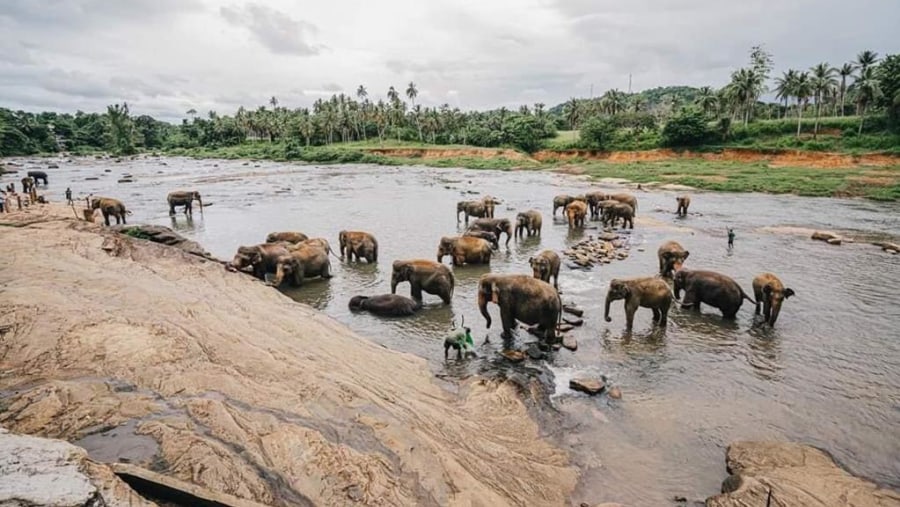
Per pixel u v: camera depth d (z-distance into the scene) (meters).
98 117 148.00
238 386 8.19
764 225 31.81
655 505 7.81
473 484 7.18
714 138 76.69
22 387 7.35
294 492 6.15
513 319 13.70
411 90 127.94
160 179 59.38
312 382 8.86
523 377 11.43
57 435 6.30
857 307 16.50
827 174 52.69
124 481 5.31
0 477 4.36
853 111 94.50
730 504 7.37
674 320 15.34
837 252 24.39
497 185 55.44
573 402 10.63
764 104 106.69
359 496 6.34
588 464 8.71
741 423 9.99
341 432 7.50
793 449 8.84
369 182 58.03
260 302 14.64
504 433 9.29
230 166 84.25
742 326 14.90
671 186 52.53
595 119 89.12
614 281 14.41
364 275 20.33
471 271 21.03
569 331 14.39
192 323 10.64
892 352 13.13
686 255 19.45
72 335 8.77
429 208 37.50
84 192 46.22
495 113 134.62
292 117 127.81
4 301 9.65
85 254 15.10
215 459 6.14
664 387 11.37
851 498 7.62
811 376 11.88
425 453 7.48
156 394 7.57
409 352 13.05
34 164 83.56
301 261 18.72
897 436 9.54
